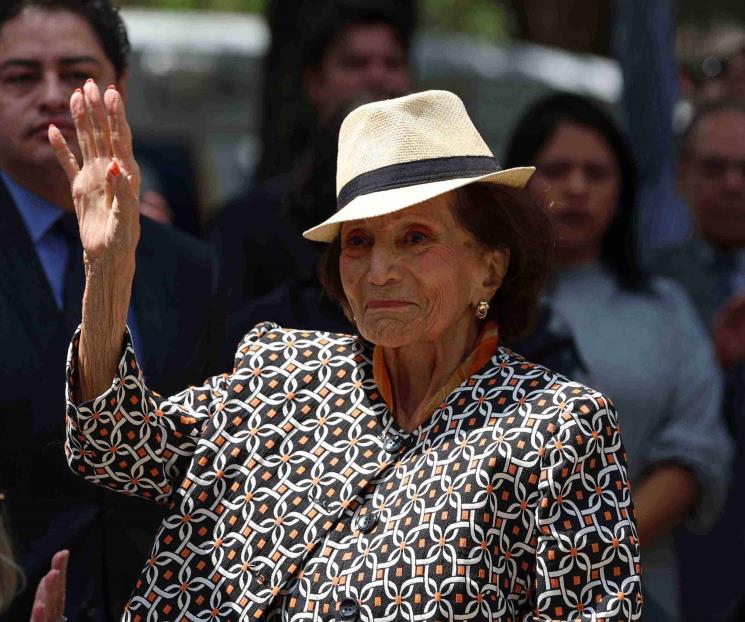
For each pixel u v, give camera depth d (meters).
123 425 8.22
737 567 14.24
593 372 13.14
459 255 8.23
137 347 10.46
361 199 8.08
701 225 15.57
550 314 11.41
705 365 13.55
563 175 13.53
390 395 8.40
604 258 13.76
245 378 8.59
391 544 7.84
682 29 21.75
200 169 22.08
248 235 12.39
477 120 23.17
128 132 8.14
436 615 7.61
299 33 18.58
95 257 8.06
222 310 11.15
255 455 8.36
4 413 9.94
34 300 10.21
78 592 9.96
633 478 13.20
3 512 9.55
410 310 8.12
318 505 8.14
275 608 8.06
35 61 10.41
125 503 10.14
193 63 22.03
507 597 7.76
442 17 36.47
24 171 10.53
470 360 8.32
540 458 7.79
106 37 10.77
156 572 8.25
